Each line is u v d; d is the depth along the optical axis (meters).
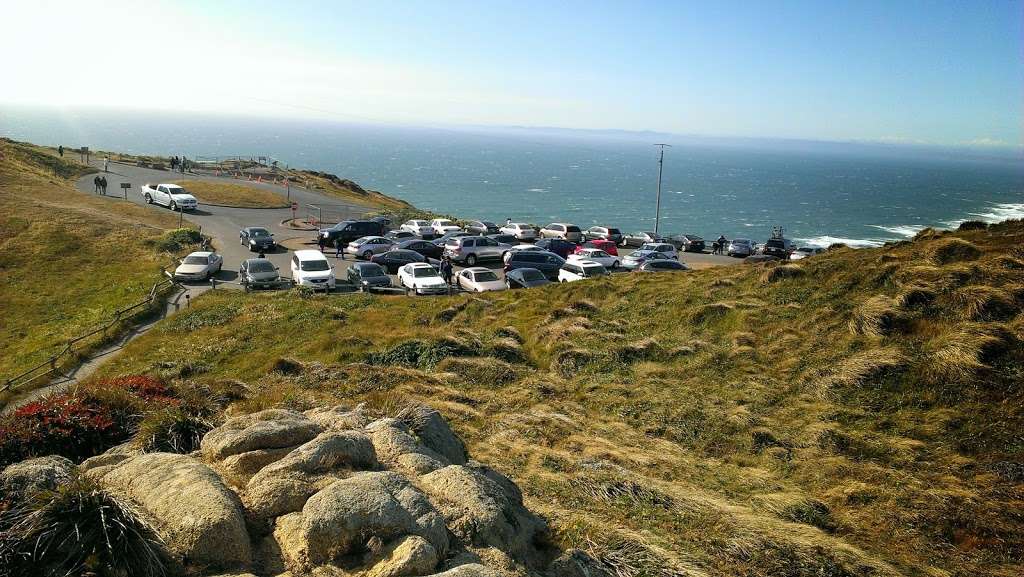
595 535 6.25
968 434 10.19
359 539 4.55
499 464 9.12
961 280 14.36
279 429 6.45
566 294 21.75
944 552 7.75
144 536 4.51
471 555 4.66
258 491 5.20
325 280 28.70
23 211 39.84
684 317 17.45
